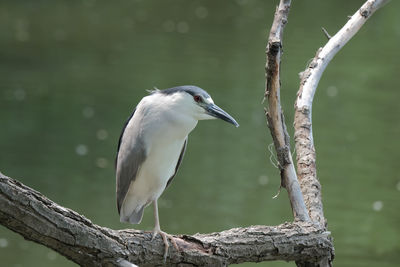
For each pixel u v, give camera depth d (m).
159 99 6.95
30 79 19.08
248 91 18.50
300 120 6.95
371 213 12.48
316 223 6.24
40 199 4.93
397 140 15.87
